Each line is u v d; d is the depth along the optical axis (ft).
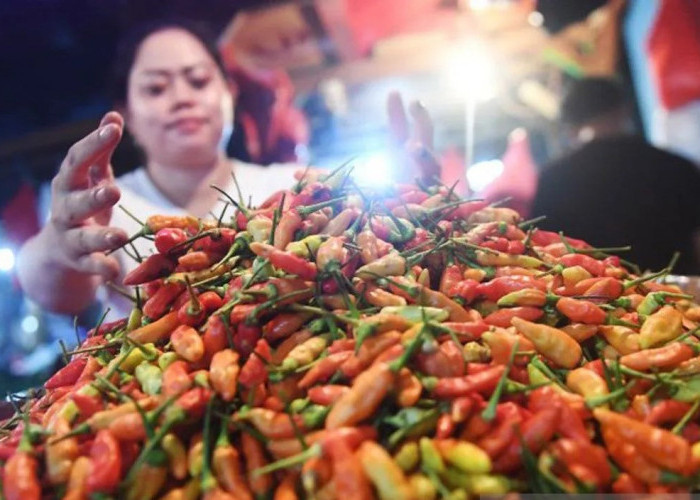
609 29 3.88
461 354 1.23
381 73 4.33
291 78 4.36
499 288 1.46
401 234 1.57
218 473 1.12
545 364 1.34
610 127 3.53
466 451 1.08
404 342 1.22
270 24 3.88
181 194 2.61
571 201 2.78
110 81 2.68
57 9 4.34
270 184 2.70
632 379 1.32
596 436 1.21
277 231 1.46
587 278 1.55
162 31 2.52
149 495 1.13
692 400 1.25
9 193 5.04
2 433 1.46
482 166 4.94
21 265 2.12
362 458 1.05
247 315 1.31
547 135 5.00
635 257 2.76
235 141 3.84
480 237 1.63
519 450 1.10
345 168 1.77
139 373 1.33
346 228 1.52
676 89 3.68
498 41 4.11
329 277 1.37
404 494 1.01
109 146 1.49
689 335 1.37
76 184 1.57
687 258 2.74
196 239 1.48
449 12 4.02
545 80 4.46
